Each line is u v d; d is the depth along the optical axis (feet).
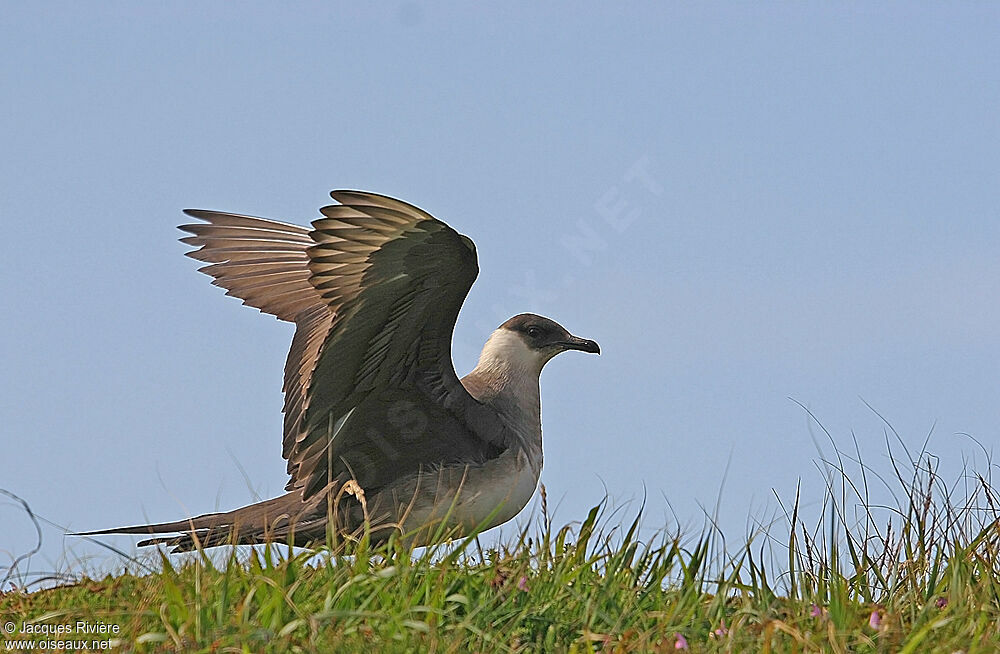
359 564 33.99
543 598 33.45
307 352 44.16
